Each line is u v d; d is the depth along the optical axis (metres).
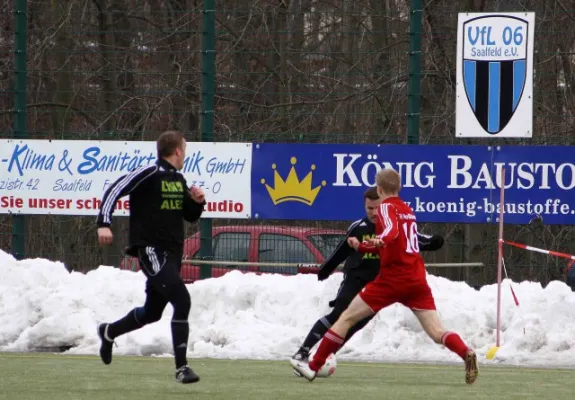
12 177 60.44
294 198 58.56
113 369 37.72
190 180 58.75
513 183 57.41
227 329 48.09
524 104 56.91
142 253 30.14
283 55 62.88
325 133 61.22
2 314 49.53
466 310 48.56
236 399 28.77
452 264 58.03
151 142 59.81
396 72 62.91
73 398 28.64
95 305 49.59
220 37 64.31
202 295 50.03
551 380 36.00
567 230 63.19
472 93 57.25
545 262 63.59
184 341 30.02
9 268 52.28
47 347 47.38
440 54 63.94
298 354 36.38
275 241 59.25
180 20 65.31
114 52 64.88
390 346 46.12
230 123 62.72
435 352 45.91
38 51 66.62
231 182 58.69
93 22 67.81
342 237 59.00
